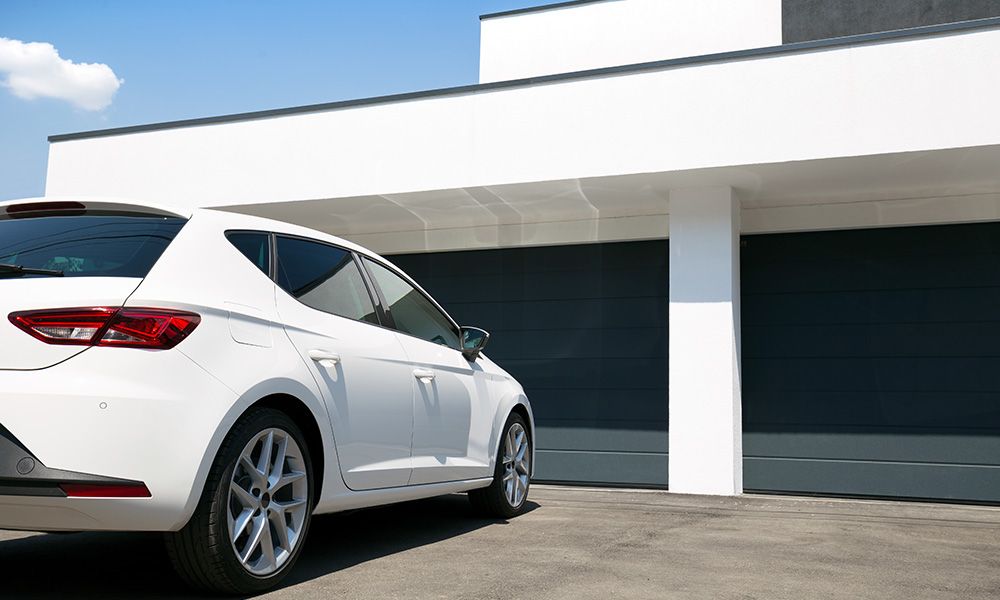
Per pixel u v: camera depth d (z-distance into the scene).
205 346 2.99
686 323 7.65
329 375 3.56
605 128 7.44
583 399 8.50
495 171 7.75
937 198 7.68
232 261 3.36
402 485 4.07
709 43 11.48
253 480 3.13
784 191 7.82
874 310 7.82
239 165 8.61
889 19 10.09
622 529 5.02
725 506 6.49
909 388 7.62
